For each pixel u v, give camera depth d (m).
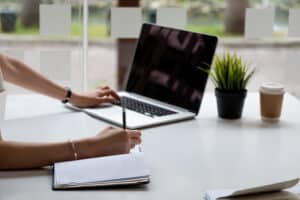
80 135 1.68
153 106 1.99
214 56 1.90
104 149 1.47
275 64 2.58
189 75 1.96
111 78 3.27
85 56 2.44
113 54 3.38
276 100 1.87
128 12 2.44
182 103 1.96
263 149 1.60
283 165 1.48
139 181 1.32
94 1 2.55
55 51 2.39
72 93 1.96
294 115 1.96
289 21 2.46
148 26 2.16
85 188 1.31
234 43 2.56
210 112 1.98
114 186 1.32
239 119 1.90
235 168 1.45
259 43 2.59
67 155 1.44
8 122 1.80
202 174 1.40
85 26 2.42
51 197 1.26
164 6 2.44
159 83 2.06
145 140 1.65
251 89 2.34
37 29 2.38
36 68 2.39
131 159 1.41
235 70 1.88
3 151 1.41
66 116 1.88
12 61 1.92
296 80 2.59
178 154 1.54
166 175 1.39
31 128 1.74
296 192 1.28
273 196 1.24
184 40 2.00
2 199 1.24
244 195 1.24
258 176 1.40
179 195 1.28
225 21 2.55
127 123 1.78
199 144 1.63
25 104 2.02
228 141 1.67
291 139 1.70
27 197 1.25
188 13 2.46
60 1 2.37
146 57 2.13
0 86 1.80
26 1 2.36
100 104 2.00
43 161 1.43
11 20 2.36
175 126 1.80
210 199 1.23
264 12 2.46
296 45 2.62
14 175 1.38
